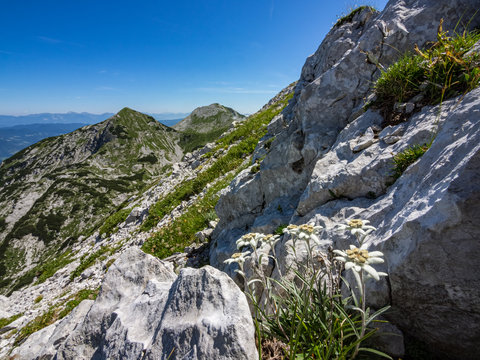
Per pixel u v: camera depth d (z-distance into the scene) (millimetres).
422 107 3844
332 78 6000
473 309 2006
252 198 7414
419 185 2631
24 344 6000
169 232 12180
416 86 4027
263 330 2668
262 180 6949
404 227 2283
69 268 18547
